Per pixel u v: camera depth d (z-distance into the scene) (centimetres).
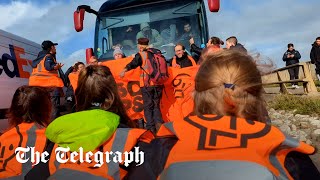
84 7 880
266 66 148
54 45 896
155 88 706
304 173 131
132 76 762
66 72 948
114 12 928
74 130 186
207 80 145
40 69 879
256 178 122
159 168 141
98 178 176
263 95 146
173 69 741
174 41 895
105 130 183
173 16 905
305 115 1041
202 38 892
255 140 132
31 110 260
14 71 877
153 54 707
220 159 129
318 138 748
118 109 212
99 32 931
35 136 250
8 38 884
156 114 709
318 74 1647
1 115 785
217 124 138
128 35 915
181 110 725
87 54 899
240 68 144
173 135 150
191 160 132
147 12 913
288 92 1457
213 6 754
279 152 133
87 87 209
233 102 141
